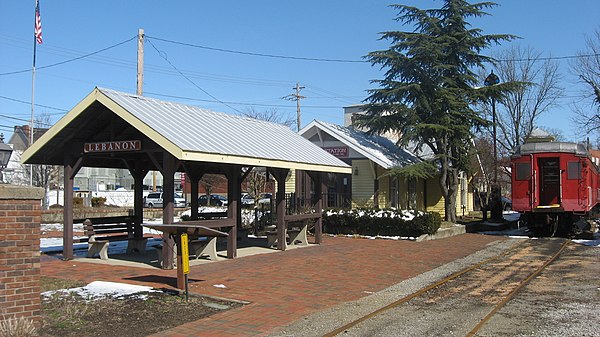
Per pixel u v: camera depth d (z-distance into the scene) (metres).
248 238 19.38
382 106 24.25
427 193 29.89
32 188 6.78
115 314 7.81
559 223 21.64
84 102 12.12
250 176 34.59
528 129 35.19
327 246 17.22
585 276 11.61
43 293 9.13
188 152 11.11
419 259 14.57
